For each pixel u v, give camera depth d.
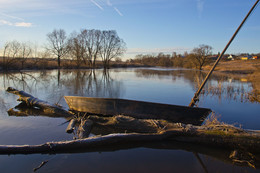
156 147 4.63
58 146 4.27
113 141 4.60
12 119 6.65
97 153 4.29
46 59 39.31
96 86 16.44
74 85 16.81
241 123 6.81
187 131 4.80
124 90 14.32
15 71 31.28
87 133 5.39
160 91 13.91
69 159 4.00
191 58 55.91
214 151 4.47
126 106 6.43
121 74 32.03
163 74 32.91
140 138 4.78
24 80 19.91
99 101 6.82
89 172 3.55
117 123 5.68
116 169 3.68
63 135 5.28
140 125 5.41
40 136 5.20
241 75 30.44
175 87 16.14
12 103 9.11
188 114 5.82
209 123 5.61
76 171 3.58
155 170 3.68
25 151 4.19
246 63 54.66
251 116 7.67
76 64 45.56
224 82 19.81
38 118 6.80
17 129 5.68
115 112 6.64
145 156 4.21
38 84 16.94
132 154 4.29
